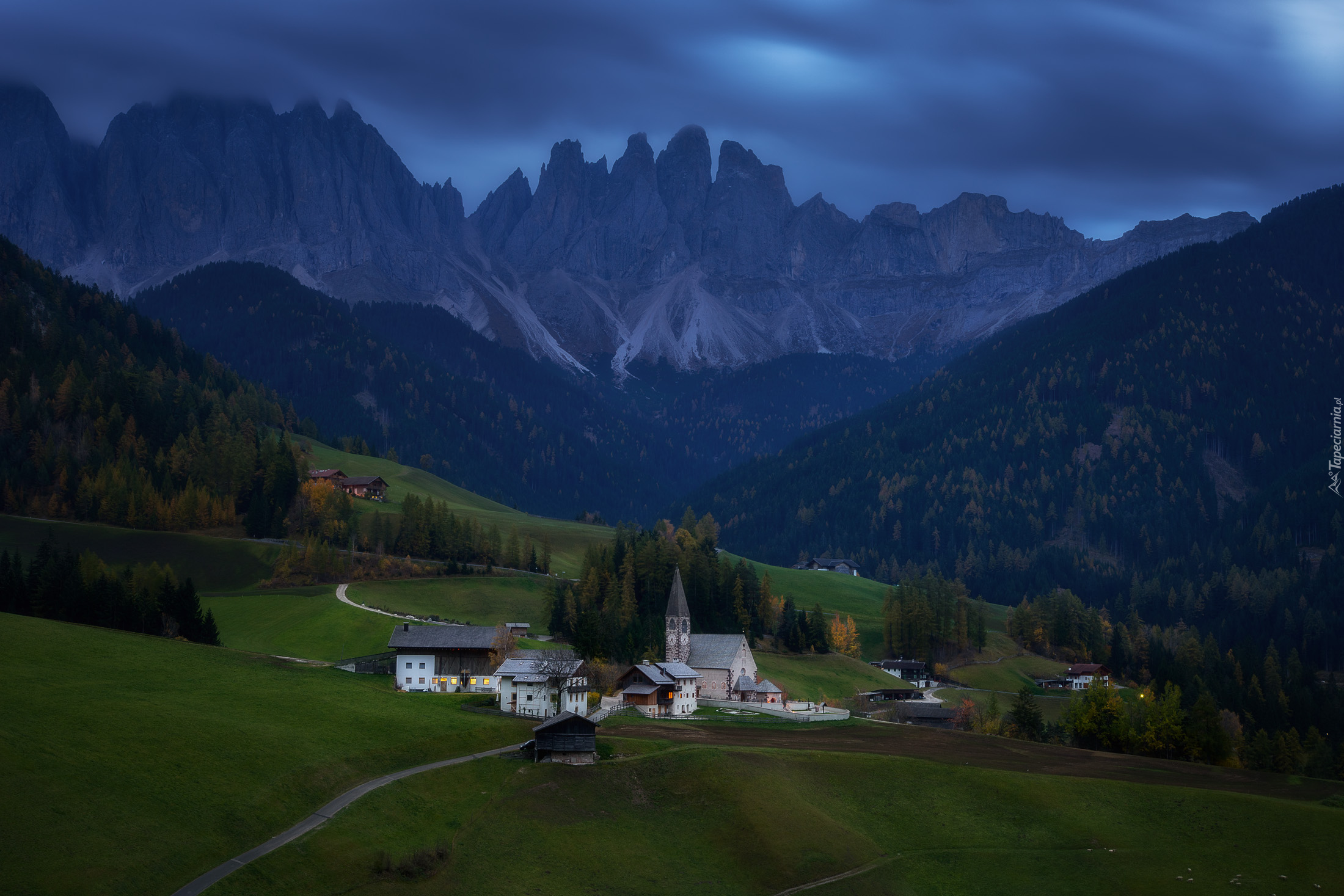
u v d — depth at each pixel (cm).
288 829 8569
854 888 9250
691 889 8988
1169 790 11594
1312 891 9688
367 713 11644
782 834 9900
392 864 8288
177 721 10000
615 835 9588
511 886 8519
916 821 10669
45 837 7525
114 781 8488
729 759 11062
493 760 10631
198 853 7875
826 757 11688
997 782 11525
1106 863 10100
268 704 11331
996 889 9575
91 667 11700
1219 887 9712
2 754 8444
